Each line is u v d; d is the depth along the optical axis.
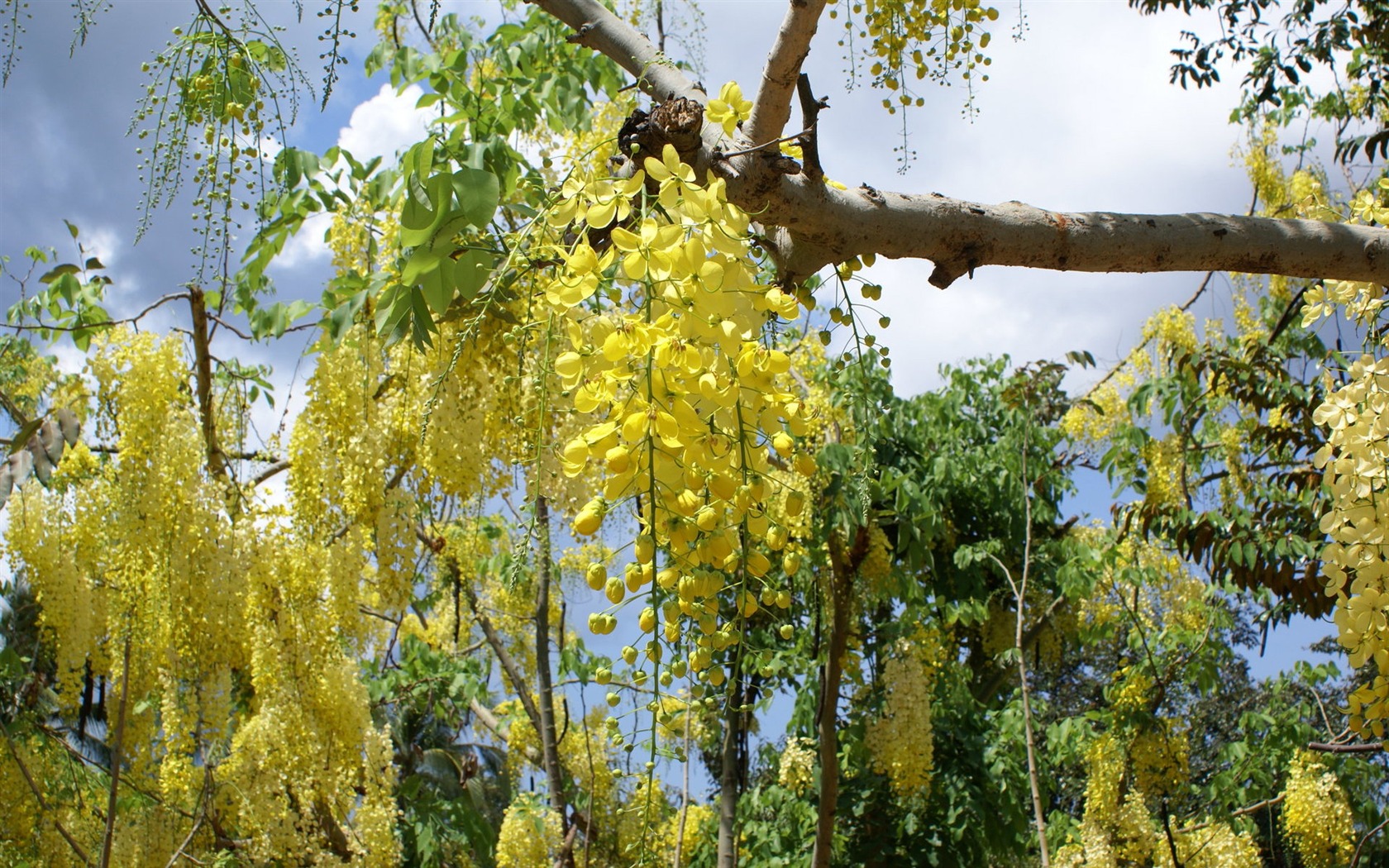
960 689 6.71
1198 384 5.89
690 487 1.37
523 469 2.89
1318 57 5.25
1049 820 6.55
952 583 7.54
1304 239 1.97
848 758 6.25
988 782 6.32
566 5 2.18
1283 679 6.18
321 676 4.17
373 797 4.92
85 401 4.55
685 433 1.34
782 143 1.87
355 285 3.48
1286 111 7.07
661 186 1.43
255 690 4.53
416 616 8.41
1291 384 4.48
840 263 1.83
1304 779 5.84
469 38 4.37
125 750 4.81
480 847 6.66
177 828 4.63
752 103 1.93
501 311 2.65
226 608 3.95
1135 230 1.91
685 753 2.29
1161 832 5.83
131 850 4.50
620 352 1.33
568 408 1.78
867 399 1.91
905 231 1.81
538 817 6.34
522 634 7.35
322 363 3.72
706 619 1.36
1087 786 6.32
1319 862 5.76
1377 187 2.69
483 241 2.10
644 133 1.70
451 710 7.76
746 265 1.47
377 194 3.55
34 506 4.82
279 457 4.38
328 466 3.74
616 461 1.33
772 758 7.16
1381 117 5.70
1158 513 4.80
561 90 4.09
